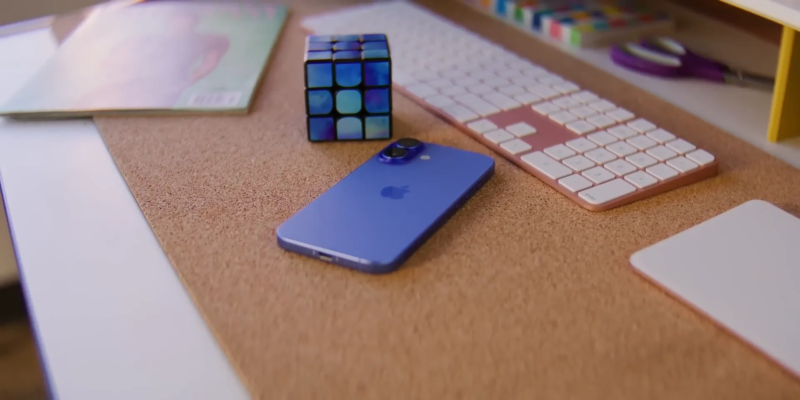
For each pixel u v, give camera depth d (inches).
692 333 20.5
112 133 27.8
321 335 20.6
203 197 24.7
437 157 26.0
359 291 21.6
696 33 34.7
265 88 30.7
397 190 24.5
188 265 22.4
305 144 27.3
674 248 22.4
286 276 22.0
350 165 26.2
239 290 21.7
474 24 36.8
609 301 21.3
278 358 20.1
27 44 34.7
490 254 22.6
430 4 39.3
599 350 20.2
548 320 20.8
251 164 26.2
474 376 19.7
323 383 19.6
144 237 23.4
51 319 21.1
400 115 29.0
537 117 28.3
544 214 24.0
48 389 19.8
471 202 24.5
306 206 23.9
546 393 19.3
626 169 25.4
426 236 23.0
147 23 35.5
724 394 19.3
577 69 32.2
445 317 20.9
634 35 34.4
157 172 25.8
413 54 32.8
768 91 30.1
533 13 35.9
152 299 21.6
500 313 21.0
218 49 33.1
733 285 21.3
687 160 25.7
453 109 28.8
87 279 22.1
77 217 24.1
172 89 29.9
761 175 25.6
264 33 34.7
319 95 26.7
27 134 27.9
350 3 39.1
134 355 20.3
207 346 20.5
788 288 21.2
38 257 22.8
